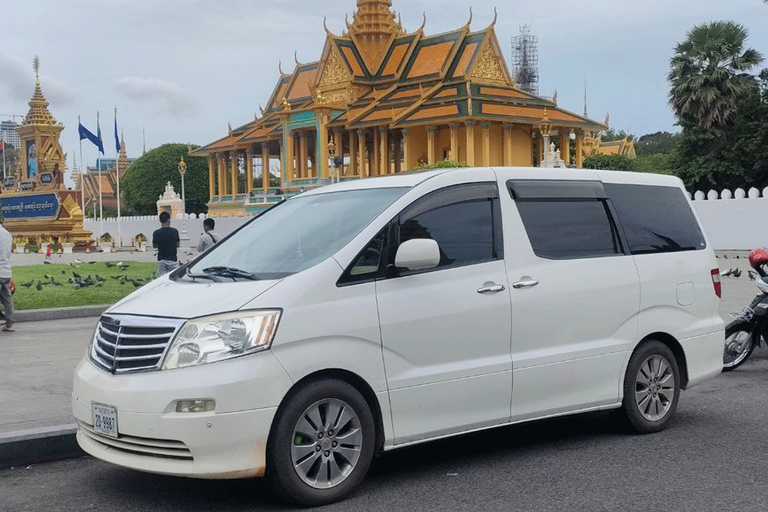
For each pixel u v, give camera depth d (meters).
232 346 4.98
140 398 4.96
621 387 6.79
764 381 9.32
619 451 6.48
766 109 42.31
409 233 5.78
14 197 55.34
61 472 6.20
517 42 119.38
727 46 40.44
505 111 54.00
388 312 5.51
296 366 5.09
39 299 16.89
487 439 6.95
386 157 58.00
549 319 6.31
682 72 41.88
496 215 6.24
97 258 41.03
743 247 31.95
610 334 6.71
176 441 4.89
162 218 16.70
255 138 67.00
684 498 5.32
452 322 5.78
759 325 9.61
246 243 6.35
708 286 7.51
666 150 115.06
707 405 8.14
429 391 5.66
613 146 101.56
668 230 7.36
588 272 6.59
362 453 5.37
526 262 6.27
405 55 63.03
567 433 7.11
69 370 9.77
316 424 5.21
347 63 63.81
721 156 43.25
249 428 4.93
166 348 5.03
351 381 5.41
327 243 5.70
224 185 74.06
